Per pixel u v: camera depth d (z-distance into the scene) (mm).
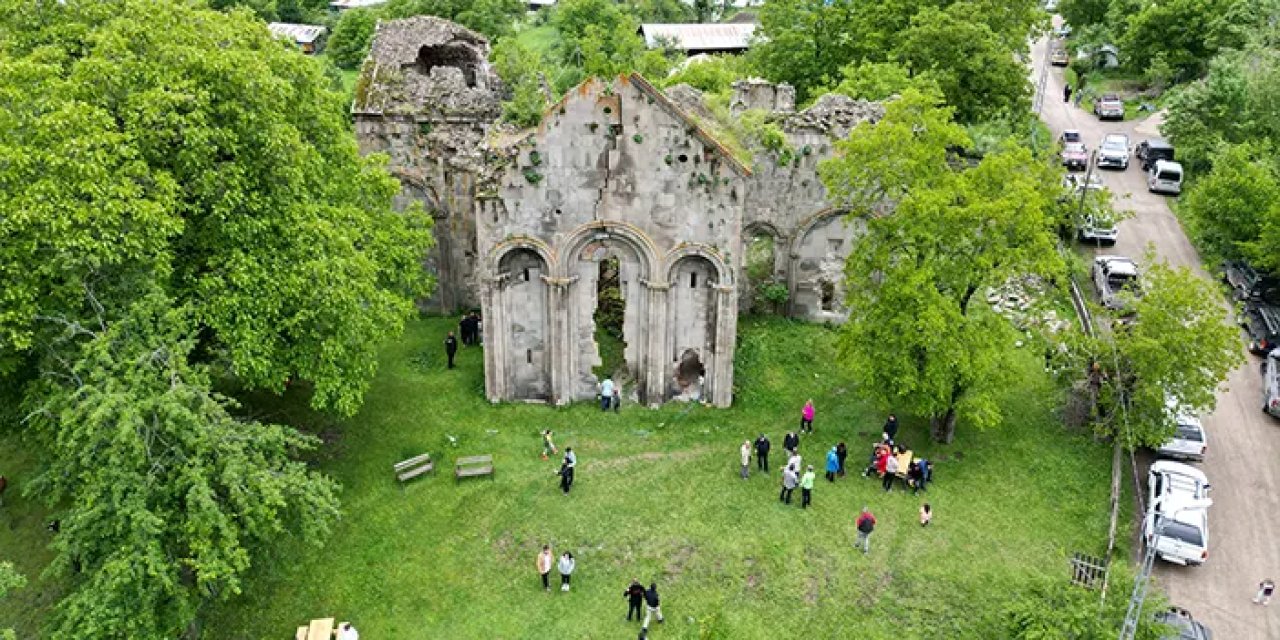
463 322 44719
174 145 29016
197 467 23922
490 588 30109
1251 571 31891
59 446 25078
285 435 28219
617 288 45688
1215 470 37312
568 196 36156
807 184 45031
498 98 47531
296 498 26422
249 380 30734
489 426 38281
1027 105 62719
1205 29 80000
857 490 34844
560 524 32750
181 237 29609
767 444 35250
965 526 32969
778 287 47031
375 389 40656
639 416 38938
